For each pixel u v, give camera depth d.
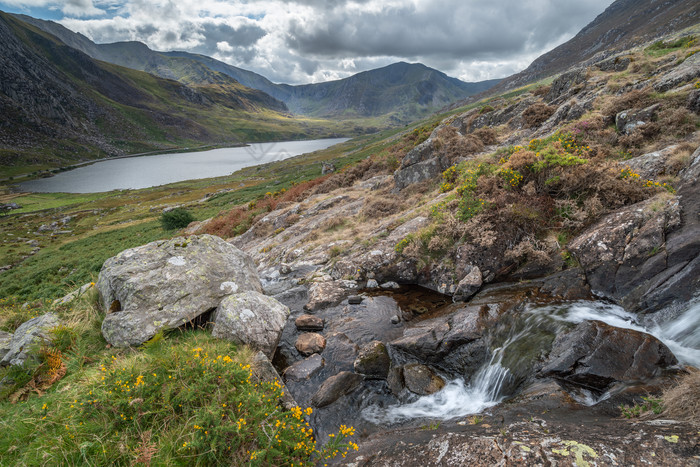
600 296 8.20
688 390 3.99
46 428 4.66
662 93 13.30
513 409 5.21
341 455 5.24
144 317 7.58
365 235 15.22
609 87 17.47
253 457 4.25
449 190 16.28
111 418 4.83
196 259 9.40
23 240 58.28
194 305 8.27
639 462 3.26
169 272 8.66
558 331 6.81
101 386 5.20
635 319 7.16
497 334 7.57
